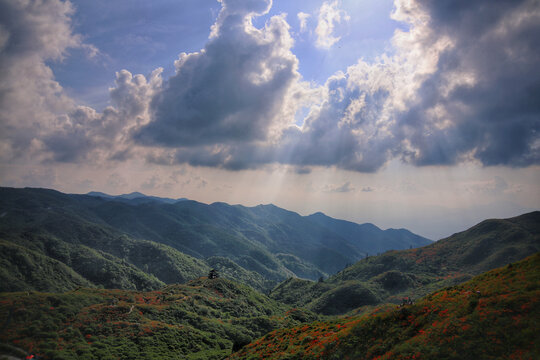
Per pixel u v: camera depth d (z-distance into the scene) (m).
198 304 128.00
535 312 28.19
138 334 79.25
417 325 34.31
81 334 72.69
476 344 27.69
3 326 65.62
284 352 43.91
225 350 83.19
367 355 33.28
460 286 40.62
